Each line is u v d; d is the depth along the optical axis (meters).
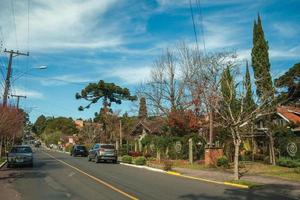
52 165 35.34
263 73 31.22
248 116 25.28
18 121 61.94
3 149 57.09
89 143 79.31
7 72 44.31
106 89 75.25
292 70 39.22
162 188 19.06
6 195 16.67
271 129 34.50
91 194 16.78
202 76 38.19
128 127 69.50
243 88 26.16
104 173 27.12
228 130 34.84
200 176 25.58
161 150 44.00
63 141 116.44
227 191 18.38
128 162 38.38
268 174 26.17
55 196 16.28
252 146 39.16
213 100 28.72
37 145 141.38
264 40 38.06
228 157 36.31
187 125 44.69
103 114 74.38
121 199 15.41
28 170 29.66
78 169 30.48
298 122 37.44
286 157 32.59
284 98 36.03
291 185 20.78
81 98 75.75
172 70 50.94
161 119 51.56
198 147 39.44
